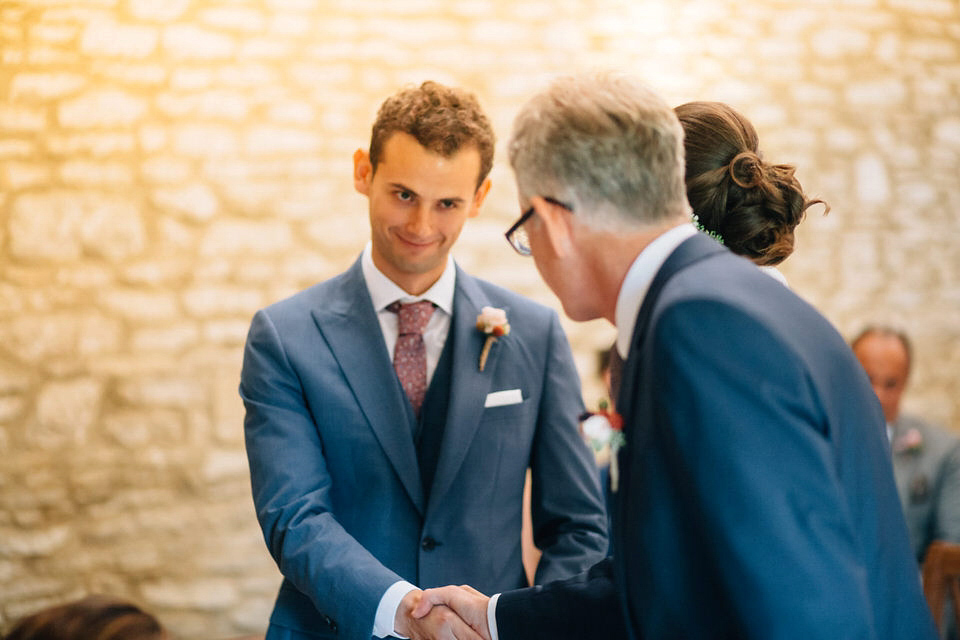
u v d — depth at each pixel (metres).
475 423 1.68
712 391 0.99
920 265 5.03
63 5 4.19
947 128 5.07
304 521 1.56
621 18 4.71
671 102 4.76
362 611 1.48
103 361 4.19
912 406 4.99
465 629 1.45
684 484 1.00
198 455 4.27
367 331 1.70
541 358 1.80
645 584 1.05
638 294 1.17
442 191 1.58
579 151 1.16
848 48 4.96
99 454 4.18
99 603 1.09
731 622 0.98
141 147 4.23
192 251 4.28
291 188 4.37
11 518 4.11
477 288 1.82
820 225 4.93
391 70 4.48
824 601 0.94
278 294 4.37
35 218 4.15
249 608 4.30
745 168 1.45
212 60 4.30
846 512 0.99
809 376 1.02
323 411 1.65
